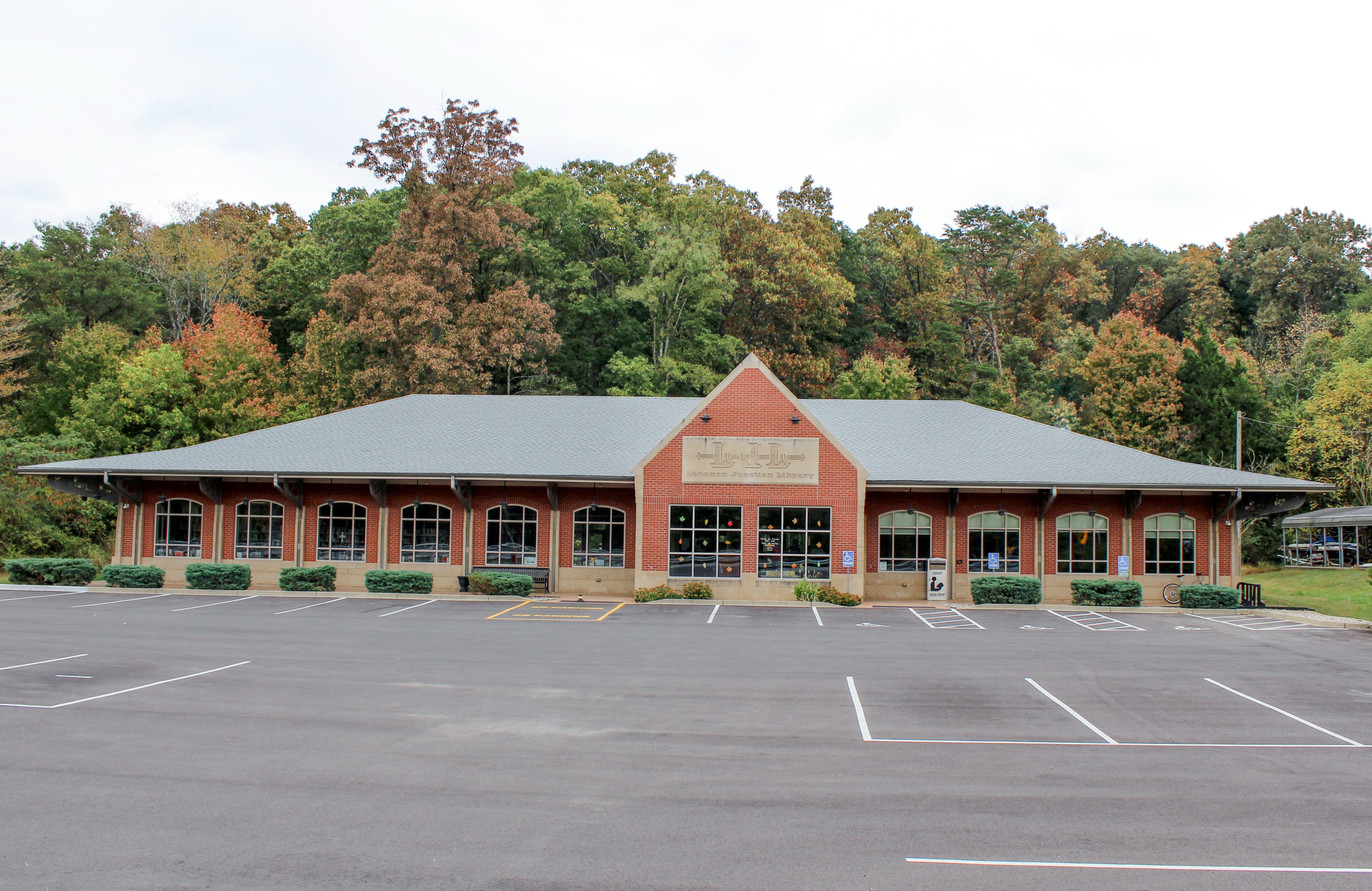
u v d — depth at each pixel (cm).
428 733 1315
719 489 3025
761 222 6084
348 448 3338
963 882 834
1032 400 6353
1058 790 1097
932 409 3684
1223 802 1060
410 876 833
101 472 3119
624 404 3775
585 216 5950
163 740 1270
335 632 2239
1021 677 1761
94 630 2214
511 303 4912
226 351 5053
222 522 3316
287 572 3123
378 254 5031
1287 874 862
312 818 979
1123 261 8925
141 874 836
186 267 6425
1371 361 4909
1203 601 2941
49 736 1285
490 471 3106
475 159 5188
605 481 3084
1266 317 7512
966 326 7925
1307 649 2127
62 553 3744
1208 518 3158
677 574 3012
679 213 5850
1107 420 5619
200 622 2378
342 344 5222
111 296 5884
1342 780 1150
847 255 7150
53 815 983
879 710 1481
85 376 5022
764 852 896
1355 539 4912
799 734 1334
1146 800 1066
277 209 8162
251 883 817
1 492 3556
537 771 1144
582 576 3231
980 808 1030
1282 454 5153
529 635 2233
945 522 3194
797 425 3028
